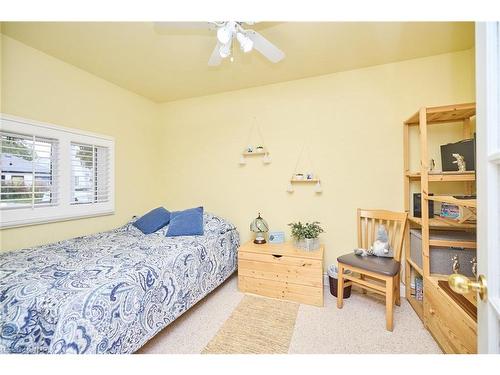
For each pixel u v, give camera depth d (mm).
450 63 2197
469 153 1717
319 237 2670
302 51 2148
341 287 2131
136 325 1414
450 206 1943
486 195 642
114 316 1276
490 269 631
